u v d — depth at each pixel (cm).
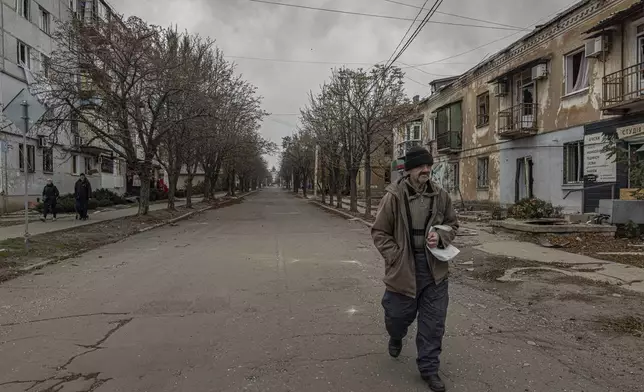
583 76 1496
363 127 2150
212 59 2506
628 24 1288
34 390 360
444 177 2678
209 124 2248
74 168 2861
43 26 2461
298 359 424
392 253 374
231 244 1243
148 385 370
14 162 2147
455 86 2522
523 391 361
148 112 1964
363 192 5153
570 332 501
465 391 361
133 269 873
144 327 519
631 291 664
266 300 639
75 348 453
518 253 995
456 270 849
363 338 482
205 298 649
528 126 1802
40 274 827
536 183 1741
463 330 509
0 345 462
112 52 1623
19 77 2175
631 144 1285
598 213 1272
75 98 1652
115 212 2300
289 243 1264
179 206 2980
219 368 404
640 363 415
